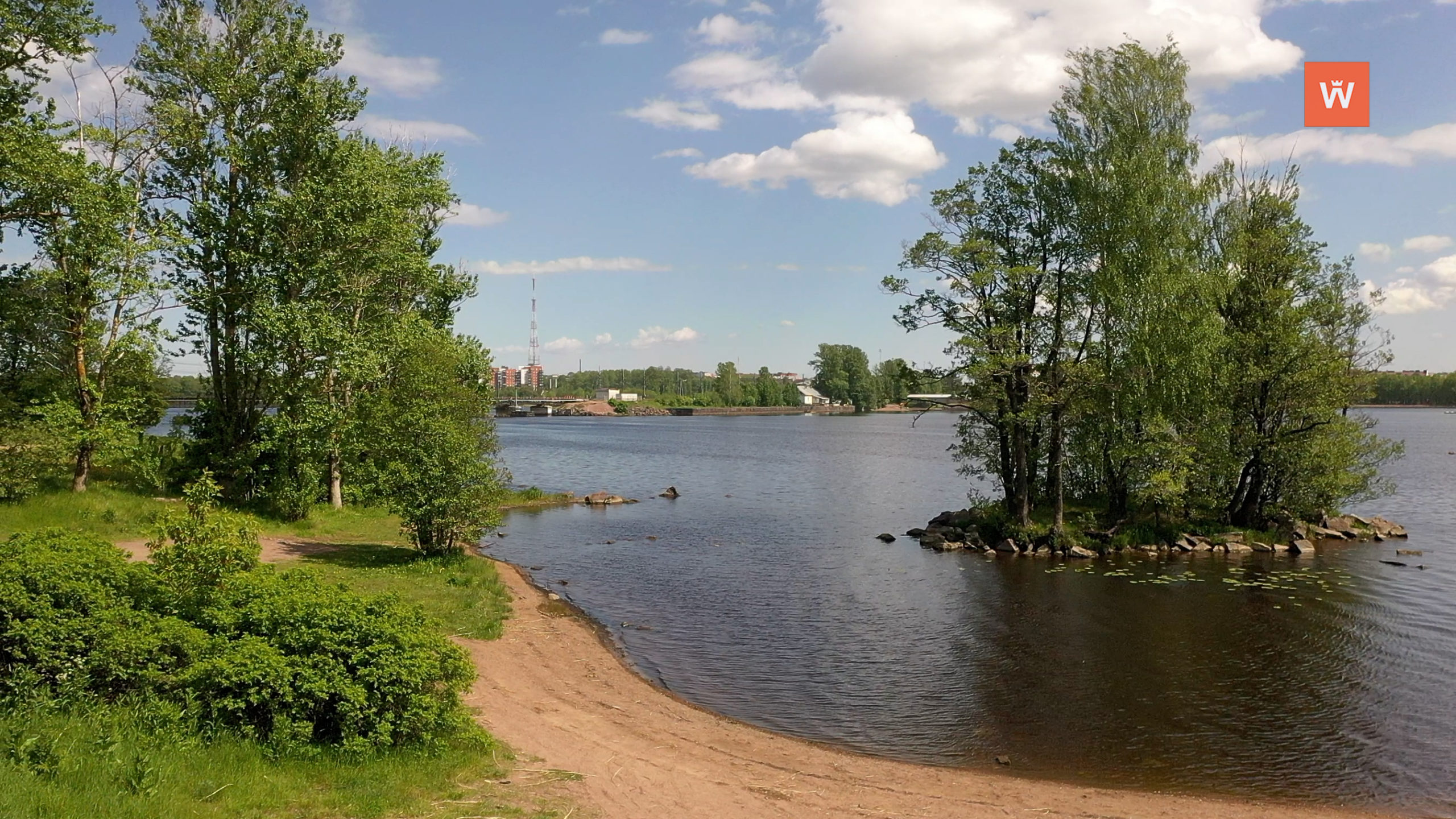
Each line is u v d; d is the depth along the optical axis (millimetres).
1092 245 35031
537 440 129375
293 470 35594
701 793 12367
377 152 38031
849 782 13805
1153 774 14906
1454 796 14164
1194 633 24016
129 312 30109
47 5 25641
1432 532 41250
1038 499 42188
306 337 32094
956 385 37562
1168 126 35750
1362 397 38062
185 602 12773
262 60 35219
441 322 45031
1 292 28859
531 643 20984
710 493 61469
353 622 11820
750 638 23469
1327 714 17812
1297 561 34625
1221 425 36469
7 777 8688
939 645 22906
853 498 58781
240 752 10500
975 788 13977
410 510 28594
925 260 36875
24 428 27031
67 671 10969
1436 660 21438
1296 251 37531
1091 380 35531
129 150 32188
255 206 33781
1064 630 24438
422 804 10328
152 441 33281
